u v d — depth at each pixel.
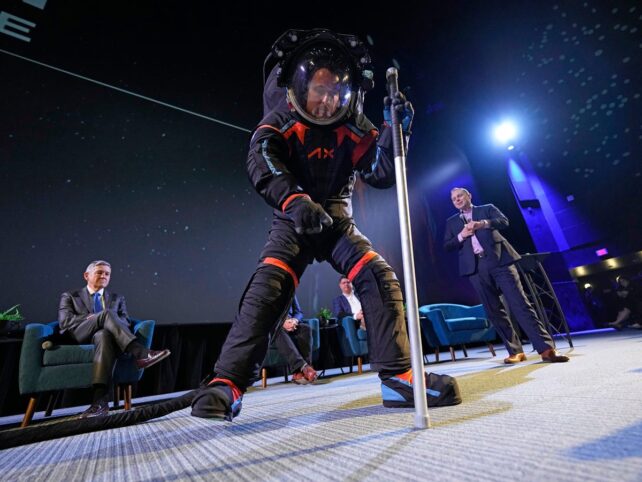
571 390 1.10
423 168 7.02
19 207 3.58
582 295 6.80
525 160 7.43
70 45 4.27
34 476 0.75
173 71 4.99
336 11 5.52
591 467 0.46
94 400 1.97
